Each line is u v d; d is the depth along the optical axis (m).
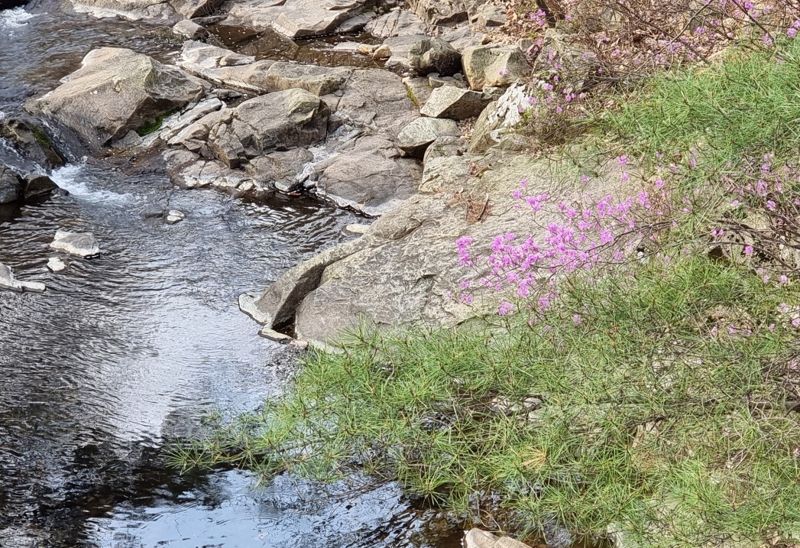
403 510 10.31
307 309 11.83
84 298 12.19
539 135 12.30
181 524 10.35
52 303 12.12
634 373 10.11
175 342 11.75
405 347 10.79
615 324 10.27
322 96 14.72
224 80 15.41
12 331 11.81
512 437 10.20
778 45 10.70
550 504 9.97
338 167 13.55
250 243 12.84
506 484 10.20
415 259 11.75
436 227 11.91
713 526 8.74
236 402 11.19
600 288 10.52
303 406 10.54
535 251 10.62
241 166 13.80
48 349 11.66
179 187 13.64
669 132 10.55
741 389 9.40
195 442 10.86
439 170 12.45
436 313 11.41
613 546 9.80
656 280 10.34
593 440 10.05
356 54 16.00
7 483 10.61
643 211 10.62
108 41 16.62
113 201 13.45
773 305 10.14
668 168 10.56
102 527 10.35
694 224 10.33
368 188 13.34
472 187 12.14
